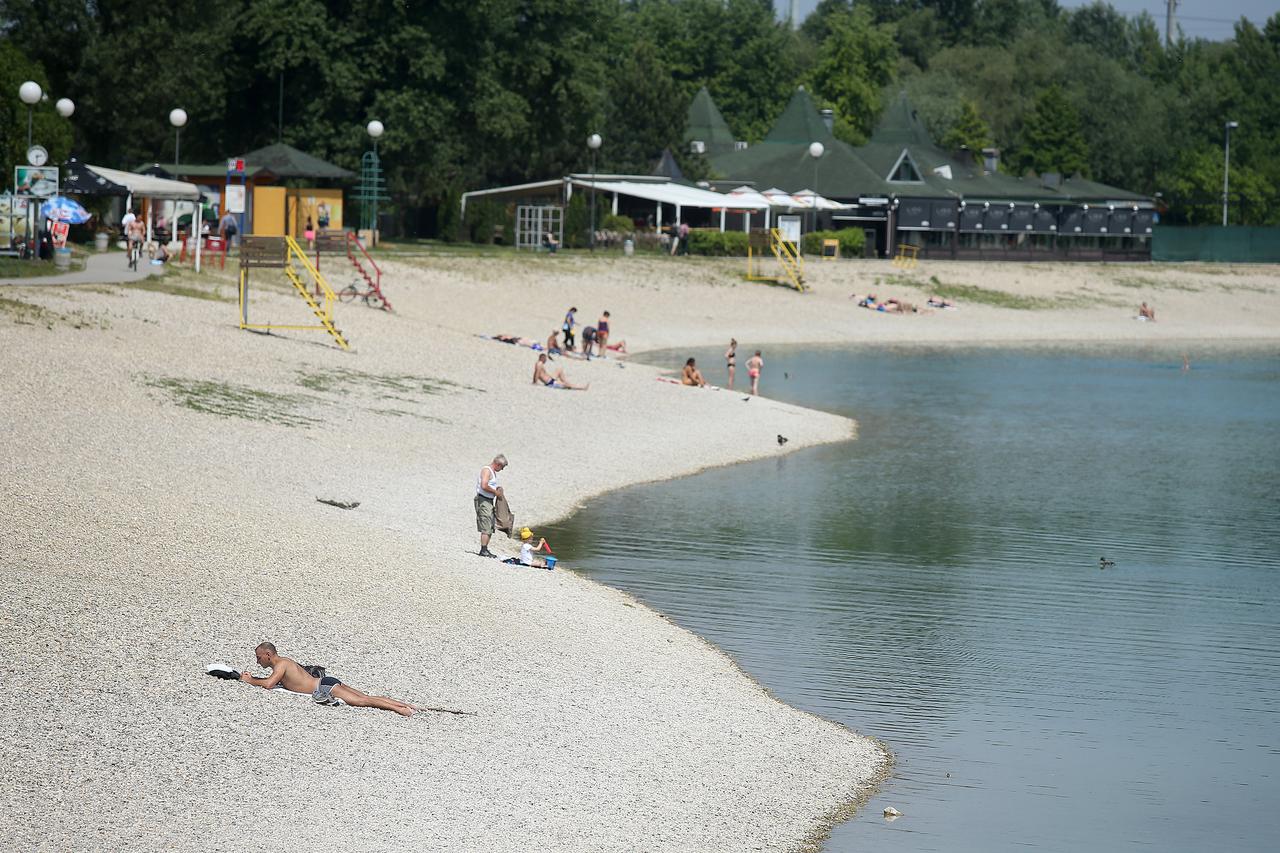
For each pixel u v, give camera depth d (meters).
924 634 42.41
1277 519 61.06
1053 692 37.53
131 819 24.36
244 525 44.31
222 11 159.00
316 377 75.44
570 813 26.94
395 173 163.50
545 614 40.31
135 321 79.69
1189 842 28.69
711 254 173.12
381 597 38.66
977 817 29.39
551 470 63.88
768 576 48.59
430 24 156.75
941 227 198.38
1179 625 44.19
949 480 68.69
